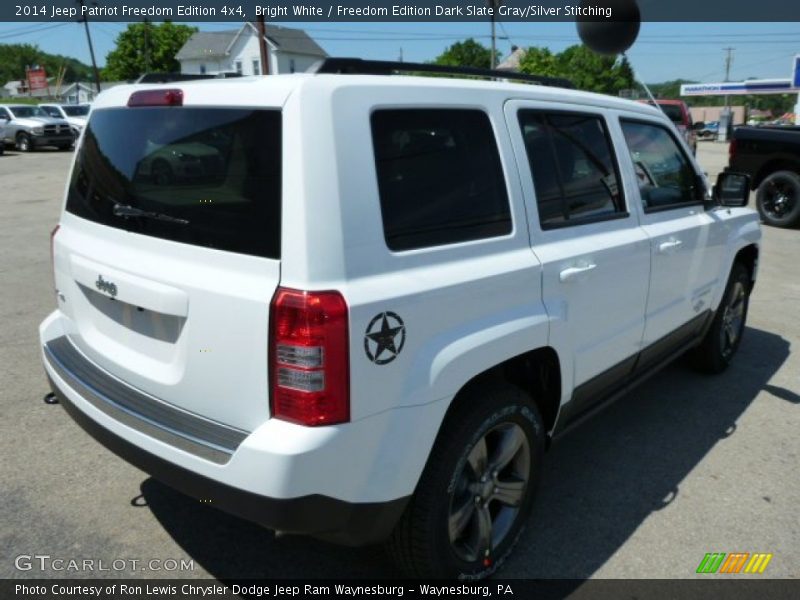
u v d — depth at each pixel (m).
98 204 2.67
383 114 2.21
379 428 2.13
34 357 4.93
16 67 121.31
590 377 3.17
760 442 3.93
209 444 2.14
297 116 2.01
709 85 44.91
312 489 2.01
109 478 3.38
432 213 2.32
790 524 3.14
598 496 3.35
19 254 8.41
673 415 4.27
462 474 2.55
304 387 1.98
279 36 58.88
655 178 3.74
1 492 3.23
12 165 21.42
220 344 2.13
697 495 3.37
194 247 2.21
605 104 3.36
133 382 2.50
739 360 5.25
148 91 2.46
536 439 2.81
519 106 2.76
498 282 2.47
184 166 2.28
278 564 2.79
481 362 2.39
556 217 2.89
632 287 3.37
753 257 5.00
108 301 2.60
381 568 2.78
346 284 2.02
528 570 2.80
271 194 2.04
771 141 10.93
